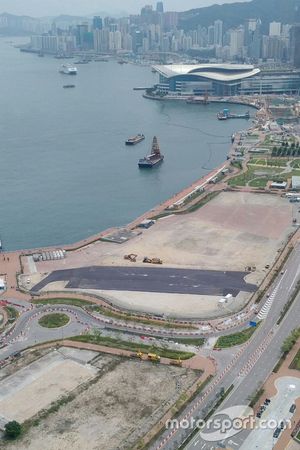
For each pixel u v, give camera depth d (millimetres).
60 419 193125
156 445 180375
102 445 180625
